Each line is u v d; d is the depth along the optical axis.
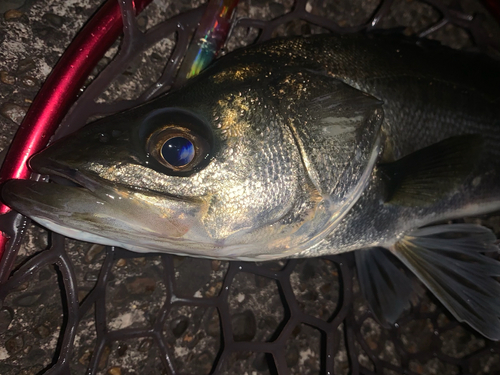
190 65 0.19
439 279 0.22
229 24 0.19
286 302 0.22
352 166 0.17
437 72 0.21
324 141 0.17
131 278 0.20
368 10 0.25
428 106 0.20
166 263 0.20
